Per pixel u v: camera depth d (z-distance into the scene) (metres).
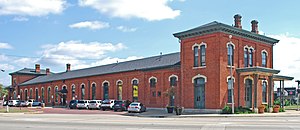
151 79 49.12
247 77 40.91
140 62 56.94
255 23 44.50
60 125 21.41
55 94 76.62
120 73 55.91
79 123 23.14
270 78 42.91
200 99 39.56
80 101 56.56
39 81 84.06
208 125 20.75
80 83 67.50
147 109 48.19
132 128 18.95
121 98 55.34
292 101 76.69
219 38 38.00
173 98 44.78
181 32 41.41
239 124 21.58
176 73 44.72
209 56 38.81
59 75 81.06
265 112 39.81
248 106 41.00
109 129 18.47
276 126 19.89
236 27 40.62
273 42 45.72
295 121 24.92
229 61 39.03
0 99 94.38
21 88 92.56
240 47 40.62
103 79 60.50
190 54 41.03
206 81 38.84
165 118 30.70
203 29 39.06
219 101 37.34
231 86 36.44
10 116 34.38
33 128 19.33
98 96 61.53
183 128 18.75
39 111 45.25
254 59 42.53
